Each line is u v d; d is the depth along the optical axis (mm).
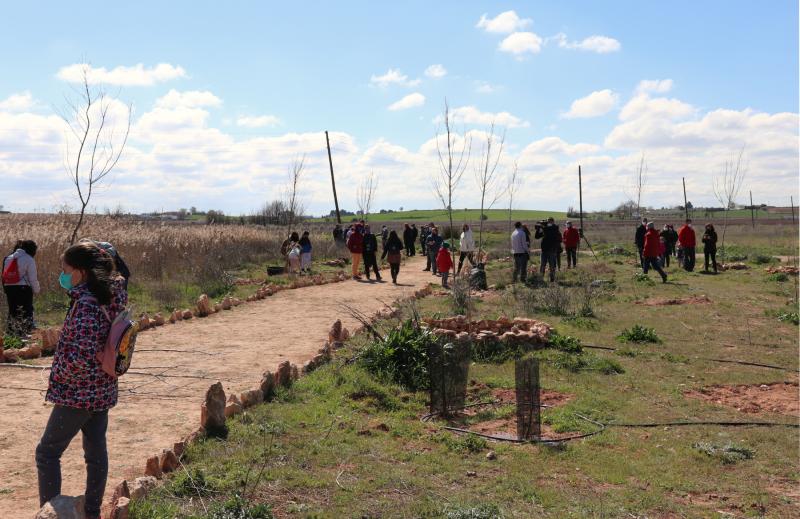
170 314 14883
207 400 6750
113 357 4262
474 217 114875
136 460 6074
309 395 8508
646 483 6410
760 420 8508
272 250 30781
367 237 23375
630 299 18312
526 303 16828
